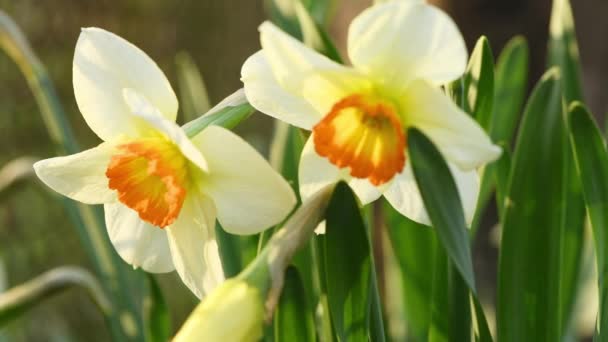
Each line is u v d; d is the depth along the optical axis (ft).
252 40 9.45
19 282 6.17
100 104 1.97
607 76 5.13
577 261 2.27
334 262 1.94
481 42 2.04
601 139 2.04
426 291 2.33
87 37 1.96
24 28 6.82
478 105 2.07
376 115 1.87
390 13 1.85
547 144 2.08
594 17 5.12
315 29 2.12
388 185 1.96
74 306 6.20
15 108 6.55
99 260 2.53
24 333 5.58
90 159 1.99
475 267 5.06
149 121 1.90
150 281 2.28
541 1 5.26
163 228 1.96
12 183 2.61
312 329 2.03
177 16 8.40
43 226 6.30
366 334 1.98
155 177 1.97
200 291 1.97
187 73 2.77
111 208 2.01
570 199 2.26
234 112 1.94
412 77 1.87
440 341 2.14
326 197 1.91
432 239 2.32
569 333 2.71
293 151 2.34
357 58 1.87
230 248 2.38
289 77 1.89
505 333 2.09
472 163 1.82
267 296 1.87
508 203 2.09
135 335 2.52
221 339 1.84
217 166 1.91
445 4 5.32
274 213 1.90
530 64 5.41
